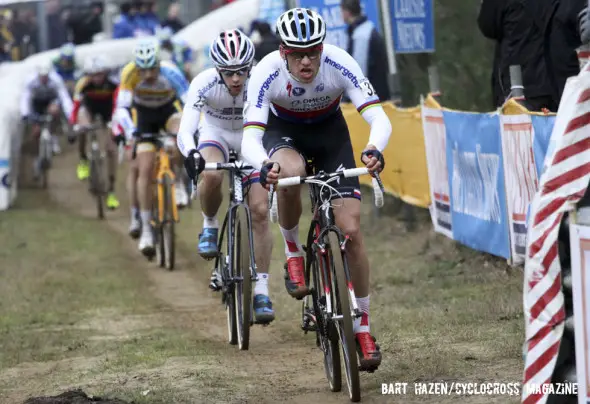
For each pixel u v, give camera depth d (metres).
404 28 27.17
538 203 9.82
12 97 47.56
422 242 26.00
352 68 13.75
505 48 21.08
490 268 21.53
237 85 16.77
